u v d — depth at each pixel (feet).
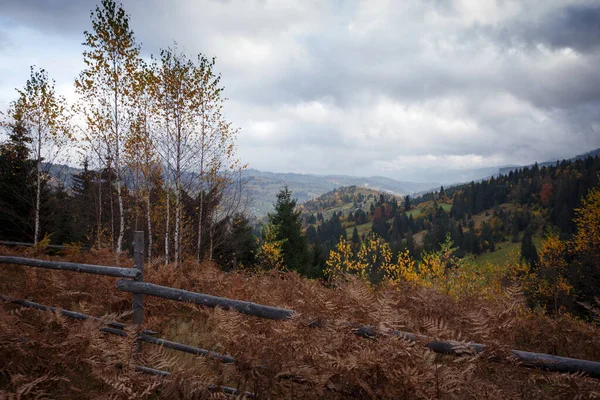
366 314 9.05
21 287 15.98
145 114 56.85
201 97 56.39
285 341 8.11
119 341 10.39
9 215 73.10
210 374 8.80
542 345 12.21
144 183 57.82
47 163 72.43
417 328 9.42
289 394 8.46
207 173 58.70
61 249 41.96
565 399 7.32
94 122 55.47
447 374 7.13
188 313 16.07
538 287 124.57
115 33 54.70
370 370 7.55
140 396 7.98
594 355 11.68
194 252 61.77
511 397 6.99
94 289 15.81
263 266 72.64
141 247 11.20
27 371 9.82
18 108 68.08
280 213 96.58
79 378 9.95
